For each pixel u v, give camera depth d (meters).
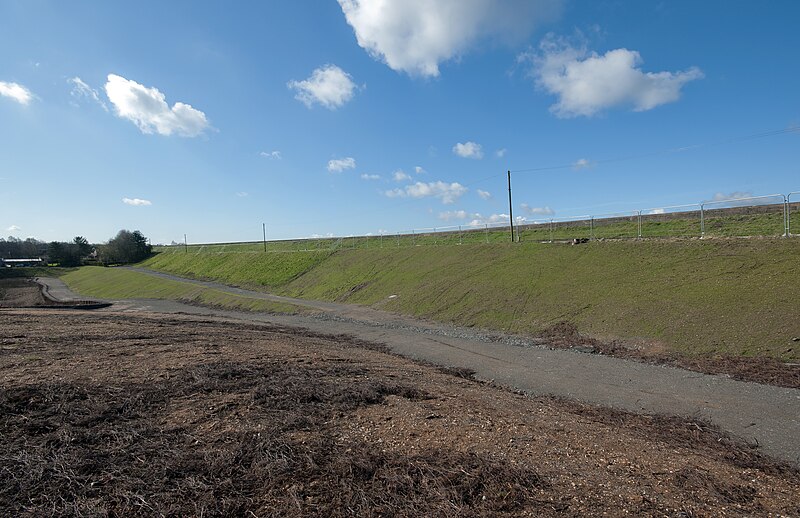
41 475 4.58
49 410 6.41
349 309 29.91
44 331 13.91
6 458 4.91
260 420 6.32
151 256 95.94
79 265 99.69
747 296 15.86
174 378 8.27
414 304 27.44
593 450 5.95
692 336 14.74
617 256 24.62
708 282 18.05
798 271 16.36
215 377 8.45
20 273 83.44
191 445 5.48
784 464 6.59
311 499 4.29
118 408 6.64
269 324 24.89
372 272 38.88
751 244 20.23
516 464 5.18
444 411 7.30
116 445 5.43
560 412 8.51
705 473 5.32
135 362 9.59
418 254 39.44
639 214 29.41
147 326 17.31
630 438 6.87
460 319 22.88
